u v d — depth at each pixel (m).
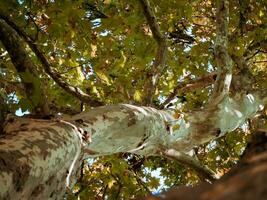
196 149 8.88
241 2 7.43
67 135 3.12
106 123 3.76
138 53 6.28
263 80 7.68
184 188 0.61
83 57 6.80
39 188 2.66
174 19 6.91
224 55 5.36
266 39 7.38
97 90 6.30
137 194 7.32
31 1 5.39
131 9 6.67
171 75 7.67
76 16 5.54
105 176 7.27
